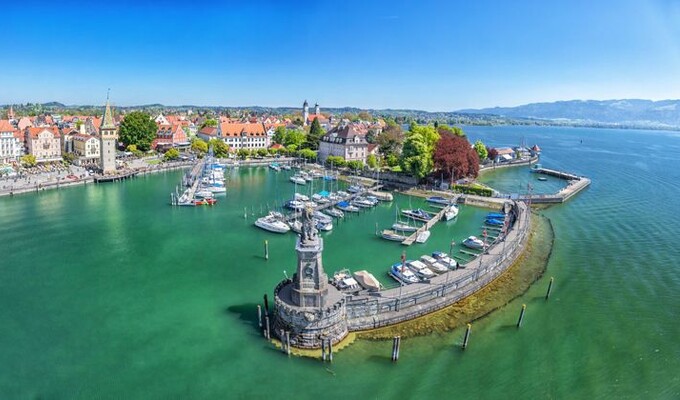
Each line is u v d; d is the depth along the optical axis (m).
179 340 57.75
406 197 144.25
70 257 86.38
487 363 53.91
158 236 99.88
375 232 104.81
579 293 72.06
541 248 92.69
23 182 151.50
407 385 49.81
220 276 78.19
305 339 55.66
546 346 57.47
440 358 54.62
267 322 57.69
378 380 50.62
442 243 97.19
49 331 59.66
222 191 148.38
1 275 77.50
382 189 154.38
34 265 82.19
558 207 131.12
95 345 56.56
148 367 52.31
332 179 168.88
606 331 61.12
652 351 56.81
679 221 115.50
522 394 48.81
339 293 60.50
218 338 58.31
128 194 144.12
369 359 54.19
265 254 88.88
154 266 82.38
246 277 77.88
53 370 51.59
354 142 196.38
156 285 74.25
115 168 175.25
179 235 100.75
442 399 47.78
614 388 49.97
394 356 53.66
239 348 56.06
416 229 105.12
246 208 126.44
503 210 126.06
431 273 75.75
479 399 47.97
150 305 67.12
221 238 99.00
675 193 154.75
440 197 141.25
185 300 68.88
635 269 82.06
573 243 96.19
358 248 93.25
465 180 162.62
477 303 68.31
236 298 69.81
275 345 56.78
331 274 78.44
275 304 58.81
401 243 96.56
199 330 60.19
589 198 144.62
